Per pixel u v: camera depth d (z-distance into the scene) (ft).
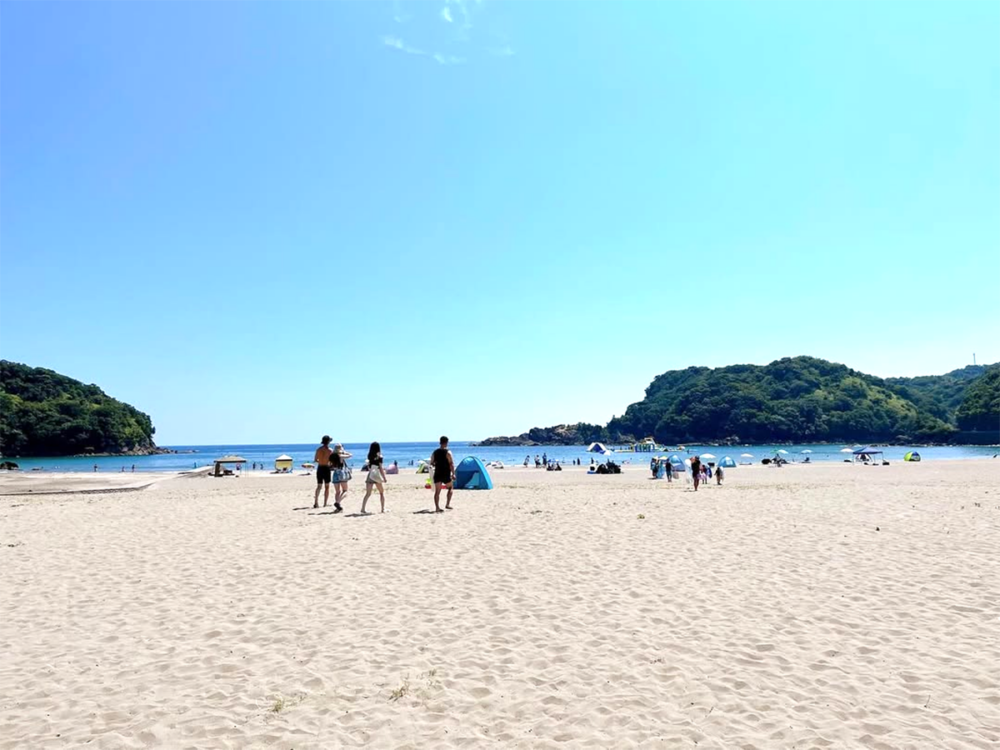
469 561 31.40
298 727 13.99
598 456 319.06
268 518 49.55
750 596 24.27
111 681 16.66
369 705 15.11
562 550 34.01
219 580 27.86
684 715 14.39
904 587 25.26
